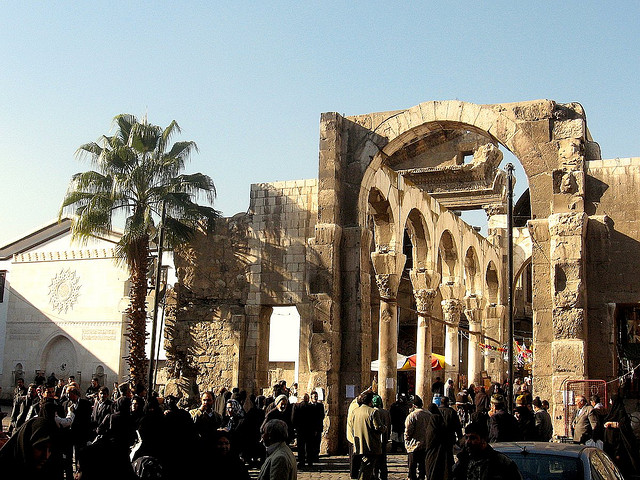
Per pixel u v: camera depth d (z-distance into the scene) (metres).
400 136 24.92
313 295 24.30
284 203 31.42
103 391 18.06
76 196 32.19
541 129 22.34
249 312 31.22
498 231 42.34
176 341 32.00
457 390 36.38
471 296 38.94
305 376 29.25
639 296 20.72
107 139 32.78
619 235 21.17
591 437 14.85
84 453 7.32
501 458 8.71
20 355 47.91
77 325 46.41
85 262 47.03
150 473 8.07
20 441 6.68
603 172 21.62
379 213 27.62
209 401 15.62
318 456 21.44
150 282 34.91
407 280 44.81
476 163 40.94
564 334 20.38
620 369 23.28
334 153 24.98
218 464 8.41
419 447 16.20
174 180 32.88
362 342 24.36
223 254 32.09
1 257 50.25
